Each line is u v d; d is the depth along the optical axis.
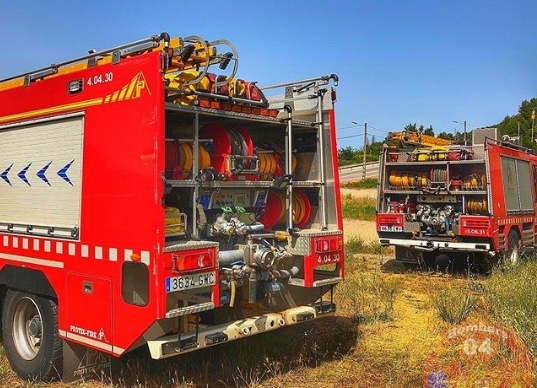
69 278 4.93
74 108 4.96
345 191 42.69
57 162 5.13
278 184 5.64
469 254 12.38
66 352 5.13
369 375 5.64
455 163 11.74
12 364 5.66
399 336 6.95
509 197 12.47
